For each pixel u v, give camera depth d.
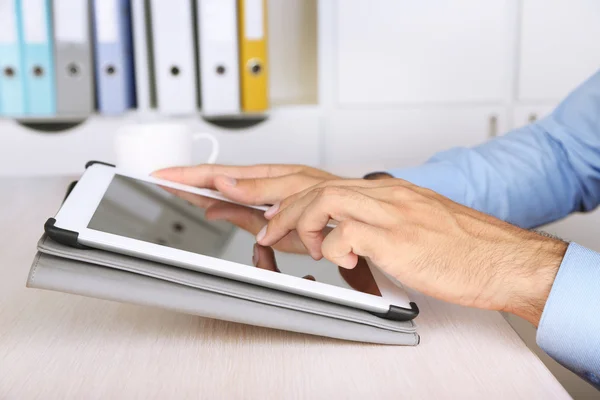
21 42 1.54
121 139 0.88
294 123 1.78
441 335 0.51
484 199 0.87
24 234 0.78
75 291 0.45
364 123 1.82
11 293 0.58
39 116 1.58
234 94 1.62
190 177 0.76
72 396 0.41
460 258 0.52
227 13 1.57
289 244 0.59
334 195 0.54
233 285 0.48
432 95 1.83
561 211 0.93
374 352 0.48
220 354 0.47
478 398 0.42
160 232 0.53
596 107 0.92
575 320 0.48
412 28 1.79
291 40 1.97
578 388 1.11
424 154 1.86
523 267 0.51
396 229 0.53
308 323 0.48
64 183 1.08
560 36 1.84
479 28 1.81
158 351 0.48
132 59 1.68
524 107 1.88
